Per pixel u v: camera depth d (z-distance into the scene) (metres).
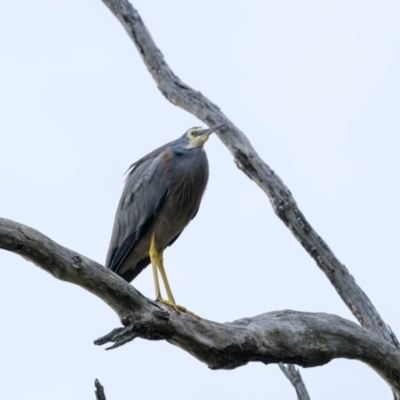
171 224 12.80
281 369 11.16
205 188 13.09
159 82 15.50
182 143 13.04
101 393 7.69
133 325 8.74
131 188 13.04
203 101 14.94
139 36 15.66
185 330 9.04
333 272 13.05
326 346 10.20
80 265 8.34
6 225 7.91
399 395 11.14
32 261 8.20
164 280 12.66
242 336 9.45
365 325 12.62
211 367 9.48
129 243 12.86
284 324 9.91
